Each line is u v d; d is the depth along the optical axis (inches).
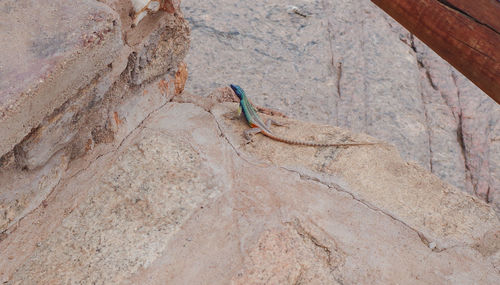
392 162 168.6
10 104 112.2
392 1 65.6
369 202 152.3
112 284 129.2
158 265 134.0
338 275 133.0
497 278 133.1
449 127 320.2
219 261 134.6
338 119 302.0
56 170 152.0
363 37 360.5
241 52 329.4
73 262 134.6
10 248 137.9
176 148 169.6
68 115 140.7
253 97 301.4
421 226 145.5
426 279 133.0
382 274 133.7
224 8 358.0
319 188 157.4
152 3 161.8
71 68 127.0
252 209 150.2
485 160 304.7
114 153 166.7
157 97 187.0
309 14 365.4
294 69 326.0
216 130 179.9
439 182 160.4
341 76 328.8
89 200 151.5
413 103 325.4
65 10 135.3
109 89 158.9
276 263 134.4
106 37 134.5
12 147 119.8
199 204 151.2
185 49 186.7
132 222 145.1
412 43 371.6
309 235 143.3
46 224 144.5
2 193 133.4
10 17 131.7
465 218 148.3
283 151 173.0
